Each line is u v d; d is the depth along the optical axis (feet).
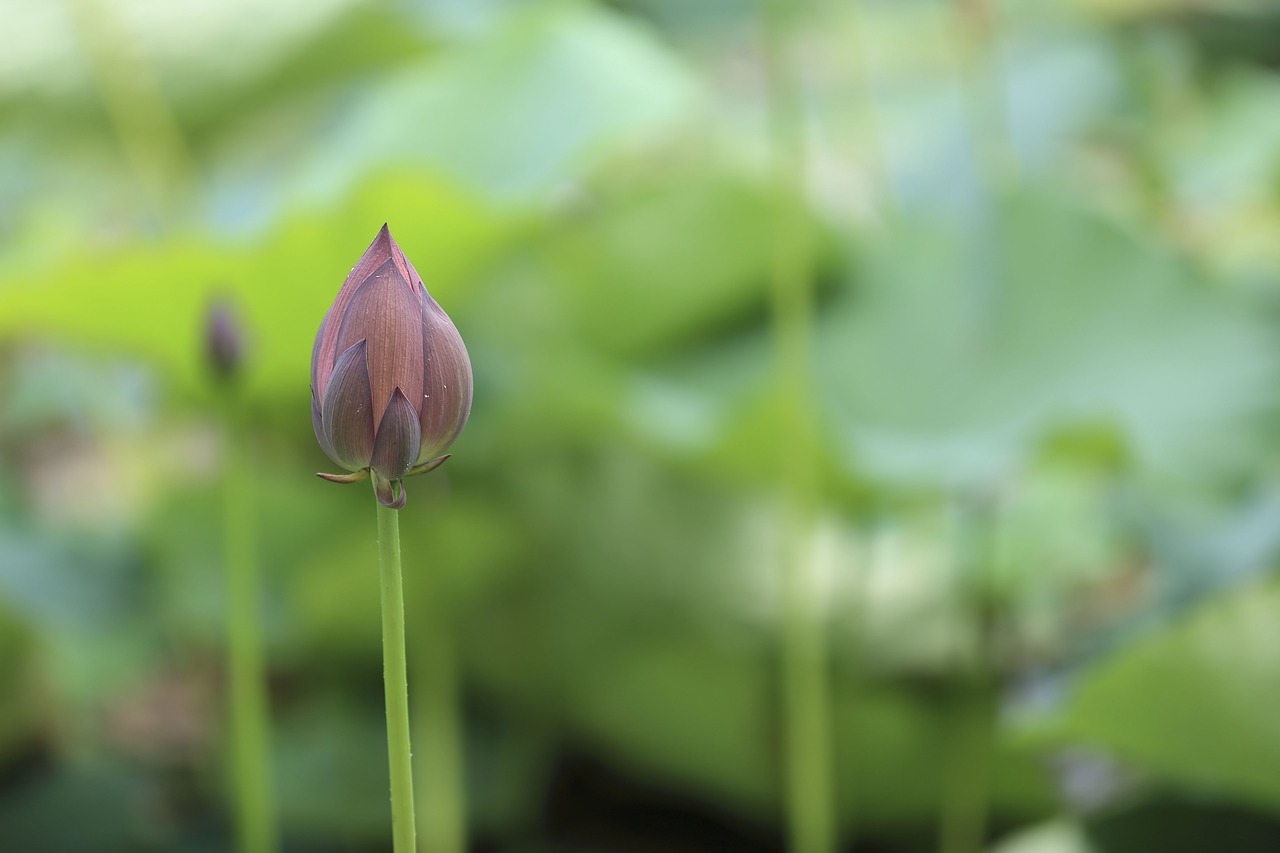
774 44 8.45
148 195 13.50
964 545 10.41
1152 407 10.94
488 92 12.60
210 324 7.00
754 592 10.16
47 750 10.93
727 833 10.55
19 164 15.66
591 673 10.12
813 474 9.43
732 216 12.19
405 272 5.51
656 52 13.20
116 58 12.62
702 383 12.41
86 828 10.18
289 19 12.59
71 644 11.05
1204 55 16.72
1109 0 16.57
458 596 10.37
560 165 11.64
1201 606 9.32
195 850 10.16
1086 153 16.29
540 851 10.18
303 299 9.36
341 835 10.34
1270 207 14.49
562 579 10.22
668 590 10.19
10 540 11.61
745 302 12.82
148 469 12.61
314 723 10.92
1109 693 7.48
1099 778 10.00
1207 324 11.43
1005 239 12.46
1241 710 7.30
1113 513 10.48
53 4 12.84
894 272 12.72
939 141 14.46
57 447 14.57
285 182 13.71
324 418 5.49
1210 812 8.25
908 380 11.94
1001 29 16.94
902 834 9.96
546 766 10.63
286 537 11.68
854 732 9.44
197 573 11.34
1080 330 11.80
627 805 10.85
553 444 10.49
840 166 15.81
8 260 12.84
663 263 12.29
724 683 9.70
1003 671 9.55
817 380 11.94
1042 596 10.12
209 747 10.64
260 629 11.02
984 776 9.39
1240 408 10.78
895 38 18.42
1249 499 10.11
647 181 12.39
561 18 12.84
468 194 9.14
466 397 5.53
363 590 10.46
